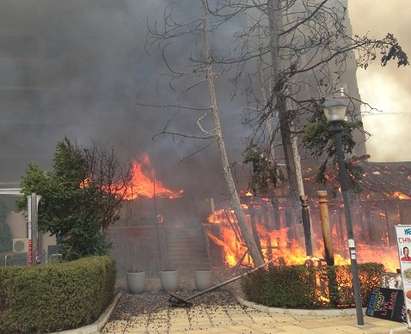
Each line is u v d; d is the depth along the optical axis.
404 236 7.82
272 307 9.34
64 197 10.61
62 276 7.81
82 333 7.78
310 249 10.80
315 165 16.16
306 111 11.19
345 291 8.95
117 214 12.17
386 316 8.23
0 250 18.41
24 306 7.57
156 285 13.45
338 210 17.56
